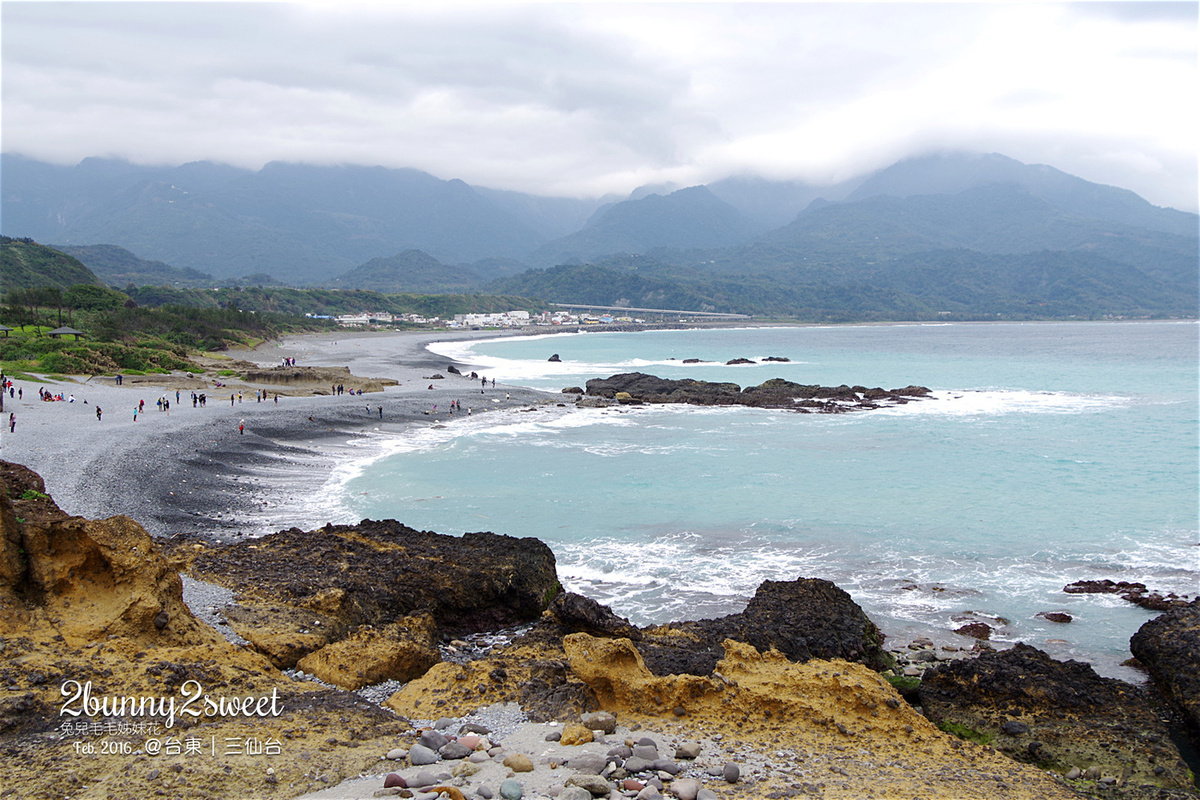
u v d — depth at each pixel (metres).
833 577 31.70
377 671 17.89
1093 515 40.69
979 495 44.84
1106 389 100.38
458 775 12.38
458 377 115.81
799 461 54.69
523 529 37.56
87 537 16.75
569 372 132.00
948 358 162.12
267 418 64.06
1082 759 17.06
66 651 14.87
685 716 16.16
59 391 74.38
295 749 13.14
